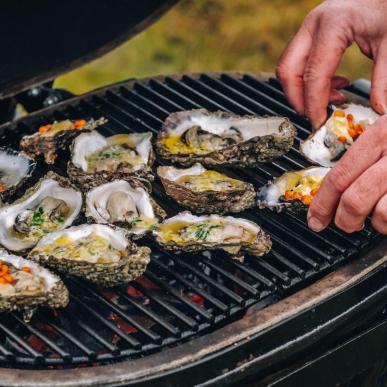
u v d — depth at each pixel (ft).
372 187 7.91
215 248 8.49
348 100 11.10
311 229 8.86
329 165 10.00
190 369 7.11
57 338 8.39
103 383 6.96
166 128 10.35
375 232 8.84
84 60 11.54
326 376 8.15
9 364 7.40
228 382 7.30
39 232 9.09
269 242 8.50
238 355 7.32
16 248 8.84
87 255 8.41
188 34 21.16
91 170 9.98
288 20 21.18
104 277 8.12
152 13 11.60
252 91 11.14
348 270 8.20
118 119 10.85
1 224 9.07
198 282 9.17
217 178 9.64
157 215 9.07
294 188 9.40
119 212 9.07
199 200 9.18
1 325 7.64
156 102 11.05
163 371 7.06
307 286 8.25
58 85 19.49
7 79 11.09
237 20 21.24
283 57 10.18
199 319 8.36
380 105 9.53
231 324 7.50
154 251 9.23
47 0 10.96
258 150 9.80
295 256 8.50
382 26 9.68
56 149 10.09
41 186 9.38
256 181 9.76
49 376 7.02
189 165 9.93
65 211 9.33
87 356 7.41
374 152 8.01
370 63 20.39
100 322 7.78
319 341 7.91
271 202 9.03
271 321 7.53
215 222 8.81
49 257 8.28
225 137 10.29
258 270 8.74
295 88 10.11
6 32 10.86
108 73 20.06
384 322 8.48
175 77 11.62
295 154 10.08
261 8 21.36
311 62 9.79
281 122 10.20
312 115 9.90
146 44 20.94
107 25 11.50
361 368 8.48
